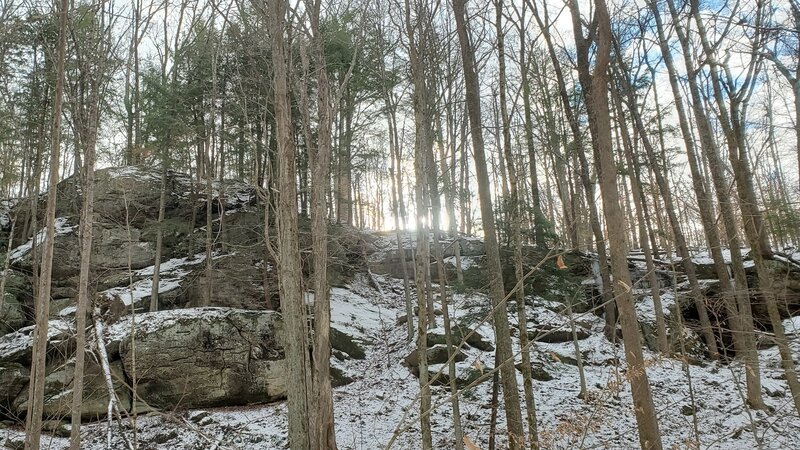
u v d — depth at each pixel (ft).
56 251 53.36
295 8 21.04
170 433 33.50
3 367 36.94
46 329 20.63
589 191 48.49
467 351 44.34
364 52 45.34
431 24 32.89
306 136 20.17
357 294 66.18
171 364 38.83
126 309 44.86
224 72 56.65
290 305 18.26
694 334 46.16
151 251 60.08
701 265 57.36
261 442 32.71
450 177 63.87
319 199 18.57
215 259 56.54
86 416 35.35
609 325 48.26
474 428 34.09
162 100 53.62
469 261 68.90
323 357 16.75
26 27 33.55
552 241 35.12
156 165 58.44
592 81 28.45
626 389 38.96
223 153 59.57
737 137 37.70
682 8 42.01
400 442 32.78
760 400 34.22
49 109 55.01
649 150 47.93
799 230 31.58
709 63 38.78
